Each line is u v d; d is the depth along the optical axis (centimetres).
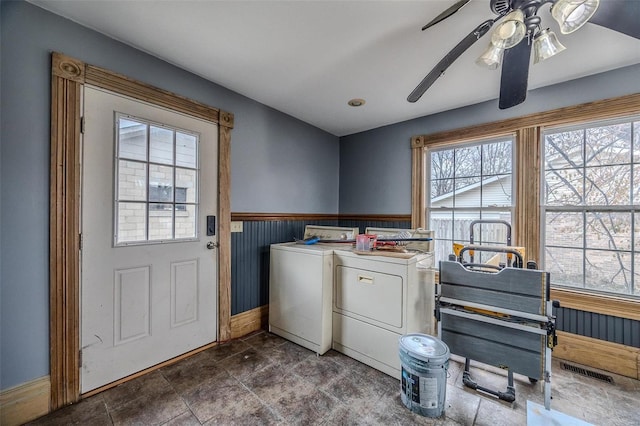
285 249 251
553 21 154
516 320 167
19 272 146
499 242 260
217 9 149
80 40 163
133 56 185
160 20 159
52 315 155
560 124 227
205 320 231
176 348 212
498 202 261
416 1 141
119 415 155
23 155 146
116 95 178
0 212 140
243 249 261
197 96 222
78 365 165
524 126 241
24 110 146
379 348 202
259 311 275
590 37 167
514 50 142
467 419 155
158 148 200
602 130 214
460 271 185
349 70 212
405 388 166
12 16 142
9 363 144
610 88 206
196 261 224
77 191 163
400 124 323
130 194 186
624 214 206
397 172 325
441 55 191
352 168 368
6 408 143
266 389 180
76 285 164
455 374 200
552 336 156
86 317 168
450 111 286
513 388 172
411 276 194
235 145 252
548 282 158
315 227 298
